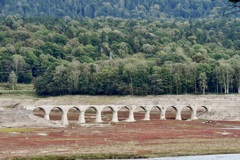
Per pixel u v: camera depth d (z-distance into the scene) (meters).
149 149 193.38
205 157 179.50
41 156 176.38
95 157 177.88
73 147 196.75
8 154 179.62
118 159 176.25
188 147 199.12
